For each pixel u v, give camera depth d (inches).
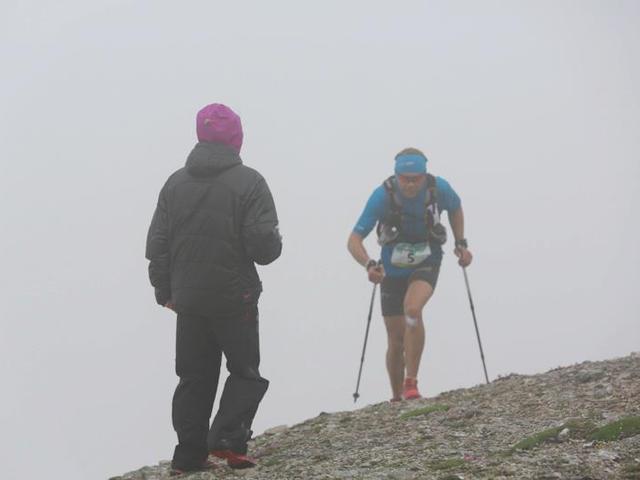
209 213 729.0
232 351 742.5
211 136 743.1
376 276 1203.9
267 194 737.6
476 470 648.4
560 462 641.0
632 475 604.4
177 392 755.4
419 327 1179.3
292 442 863.7
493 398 909.8
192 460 754.2
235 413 733.9
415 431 821.2
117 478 826.2
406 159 1202.0
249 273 740.7
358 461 729.6
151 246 752.3
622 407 776.3
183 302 733.3
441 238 1221.1
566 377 937.5
